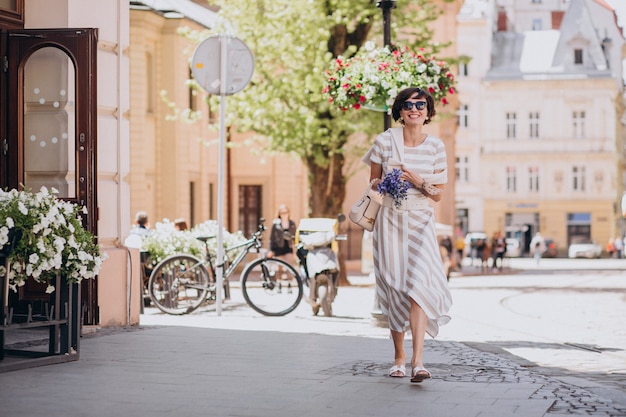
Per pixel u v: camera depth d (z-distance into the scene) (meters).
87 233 11.24
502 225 97.12
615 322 19.27
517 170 97.19
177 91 39.50
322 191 34.19
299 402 8.60
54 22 14.78
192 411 8.16
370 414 8.05
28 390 9.16
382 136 9.98
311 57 33.16
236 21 33.94
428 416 7.96
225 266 19.70
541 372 10.75
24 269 10.91
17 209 10.56
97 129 14.43
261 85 33.66
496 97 97.12
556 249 93.31
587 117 96.94
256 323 16.64
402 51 16.50
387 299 9.97
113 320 15.38
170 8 40.25
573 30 98.31
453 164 56.12
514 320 19.47
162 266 19.14
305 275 19.19
